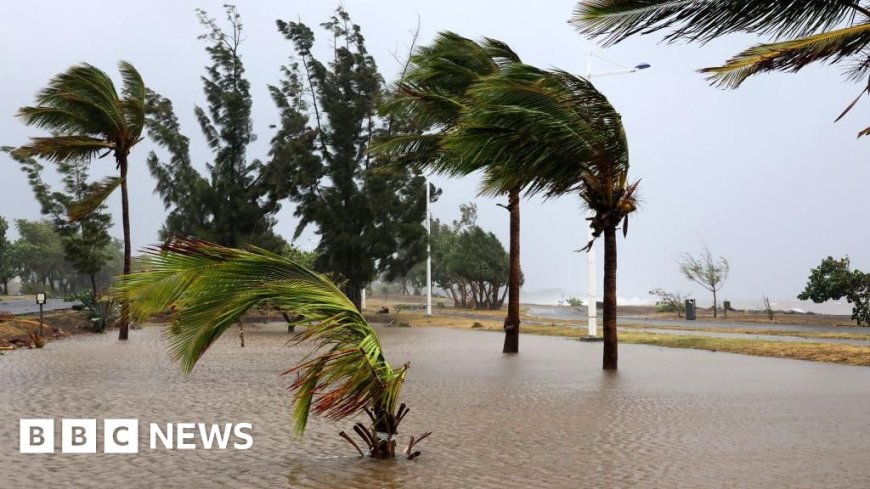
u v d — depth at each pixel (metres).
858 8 11.91
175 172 55.78
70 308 50.56
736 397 15.64
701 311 63.84
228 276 9.10
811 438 11.27
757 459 9.83
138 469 9.15
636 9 12.66
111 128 30.03
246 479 8.70
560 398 15.56
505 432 11.77
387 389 9.51
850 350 23.28
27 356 24.00
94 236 39.75
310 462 9.60
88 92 29.25
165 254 8.91
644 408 14.20
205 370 20.28
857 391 16.48
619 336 33.94
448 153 20.14
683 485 8.47
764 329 38.56
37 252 101.00
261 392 15.95
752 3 11.98
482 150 18.08
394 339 34.94
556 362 23.62
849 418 13.03
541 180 19.77
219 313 8.99
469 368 21.75
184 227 54.91
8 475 8.77
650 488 8.34
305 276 9.67
